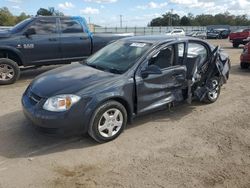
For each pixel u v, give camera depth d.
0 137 4.84
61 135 4.31
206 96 6.50
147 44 5.36
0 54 8.43
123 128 4.88
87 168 3.98
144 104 5.10
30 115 4.41
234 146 4.64
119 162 4.13
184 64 5.77
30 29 8.57
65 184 3.63
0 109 6.15
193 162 4.15
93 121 4.46
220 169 3.98
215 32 40.97
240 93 7.63
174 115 5.92
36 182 3.66
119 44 5.80
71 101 4.27
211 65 6.32
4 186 3.57
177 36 5.91
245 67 11.18
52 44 8.92
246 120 5.74
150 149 4.50
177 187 3.58
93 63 5.53
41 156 4.27
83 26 9.55
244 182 3.72
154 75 5.14
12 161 4.12
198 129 5.27
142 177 3.77
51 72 5.32
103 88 4.52
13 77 8.43
